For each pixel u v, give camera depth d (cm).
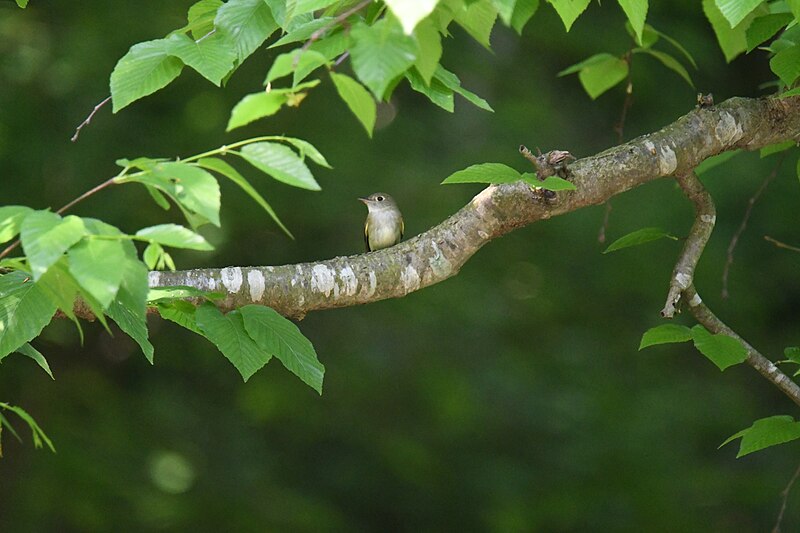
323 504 1559
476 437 1617
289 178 386
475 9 444
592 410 1633
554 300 1666
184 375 1555
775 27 577
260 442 1566
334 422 1585
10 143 1320
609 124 1775
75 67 1334
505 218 556
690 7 1756
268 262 1487
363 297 555
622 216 1669
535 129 1664
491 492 1584
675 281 596
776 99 604
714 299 1706
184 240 365
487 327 1633
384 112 1620
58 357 1470
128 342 1499
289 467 1576
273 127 1458
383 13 475
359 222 1495
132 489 1443
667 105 1783
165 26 1357
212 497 1487
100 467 1431
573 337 1678
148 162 381
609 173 562
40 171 1326
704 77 1803
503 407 1620
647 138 580
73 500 1401
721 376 1764
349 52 368
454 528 1590
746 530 1605
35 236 351
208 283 538
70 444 1430
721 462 1712
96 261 351
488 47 457
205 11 518
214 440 1541
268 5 470
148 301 482
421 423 1611
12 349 448
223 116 1399
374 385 1596
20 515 1381
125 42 1348
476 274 1661
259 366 476
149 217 1348
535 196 549
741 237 1734
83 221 365
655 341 547
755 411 1744
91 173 1330
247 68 1412
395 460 1579
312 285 548
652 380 1695
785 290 1755
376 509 1591
